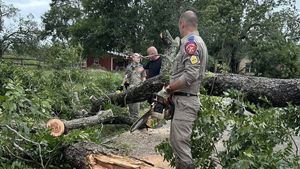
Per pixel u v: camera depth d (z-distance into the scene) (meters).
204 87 5.65
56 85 9.41
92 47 45.06
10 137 4.90
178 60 4.22
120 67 45.50
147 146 7.30
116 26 42.59
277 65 45.41
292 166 4.16
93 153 4.60
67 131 6.52
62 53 10.80
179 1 41.47
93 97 8.14
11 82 4.95
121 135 8.09
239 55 47.72
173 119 4.28
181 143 4.25
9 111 4.73
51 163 4.96
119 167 4.42
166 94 4.29
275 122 4.68
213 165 4.83
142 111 10.75
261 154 4.15
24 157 5.01
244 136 4.42
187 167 4.25
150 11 41.47
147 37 41.38
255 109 4.86
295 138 7.80
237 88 5.51
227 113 4.69
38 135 4.99
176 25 40.44
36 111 5.02
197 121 4.50
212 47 46.94
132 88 7.03
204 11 42.56
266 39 45.94
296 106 5.04
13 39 52.50
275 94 5.29
